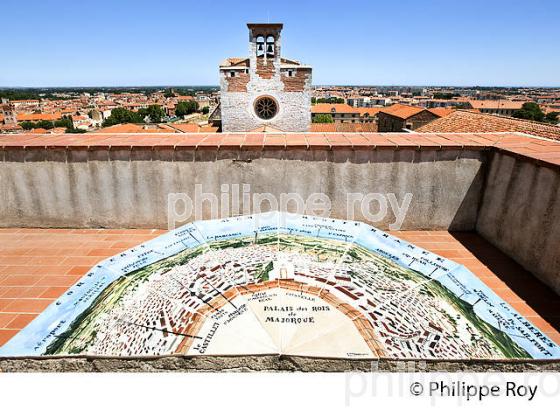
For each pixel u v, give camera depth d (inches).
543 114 3486.7
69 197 294.5
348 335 118.3
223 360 120.3
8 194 294.0
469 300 139.1
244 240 176.7
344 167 286.2
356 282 141.9
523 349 118.7
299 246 169.3
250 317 125.4
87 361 123.2
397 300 134.1
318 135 324.2
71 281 228.1
